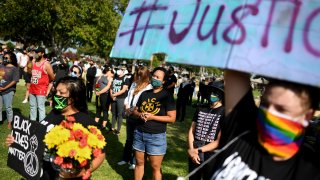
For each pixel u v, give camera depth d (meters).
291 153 1.22
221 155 1.42
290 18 1.06
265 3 1.12
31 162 2.67
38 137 2.62
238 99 1.41
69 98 2.73
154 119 3.84
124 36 1.56
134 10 1.57
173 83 7.89
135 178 4.06
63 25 27.80
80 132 2.31
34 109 6.62
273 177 1.22
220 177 1.34
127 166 5.34
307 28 1.03
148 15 1.48
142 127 3.91
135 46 1.48
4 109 8.31
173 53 1.29
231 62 1.11
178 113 10.92
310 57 0.99
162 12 1.43
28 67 9.49
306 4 1.06
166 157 6.07
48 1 25.64
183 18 1.33
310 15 1.04
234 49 1.12
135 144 4.02
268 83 1.26
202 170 3.38
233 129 1.42
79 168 2.41
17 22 30.03
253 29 1.11
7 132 6.18
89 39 29.05
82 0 27.59
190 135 3.64
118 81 7.09
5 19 28.58
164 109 3.89
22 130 2.81
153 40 1.40
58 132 2.27
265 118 1.22
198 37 1.24
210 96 3.51
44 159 2.70
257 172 1.26
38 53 6.41
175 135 8.13
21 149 2.79
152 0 1.51
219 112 3.46
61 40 33.81
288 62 1.02
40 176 2.57
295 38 1.03
